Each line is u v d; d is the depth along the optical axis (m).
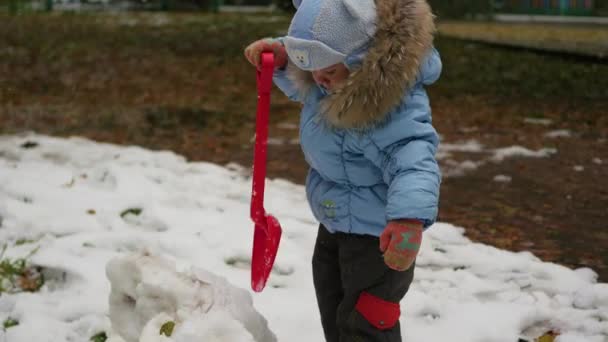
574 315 3.84
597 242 4.96
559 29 19.91
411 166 2.58
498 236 5.10
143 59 13.23
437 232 5.04
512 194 6.02
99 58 13.09
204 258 4.54
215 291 2.79
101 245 4.72
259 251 3.00
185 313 2.66
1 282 4.20
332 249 3.04
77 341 3.60
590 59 13.30
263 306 3.88
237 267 4.50
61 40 14.86
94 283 4.12
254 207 2.98
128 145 7.69
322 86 2.78
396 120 2.64
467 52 14.47
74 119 8.74
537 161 7.02
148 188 5.80
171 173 6.37
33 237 4.86
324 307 3.08
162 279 2.76
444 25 20.59
